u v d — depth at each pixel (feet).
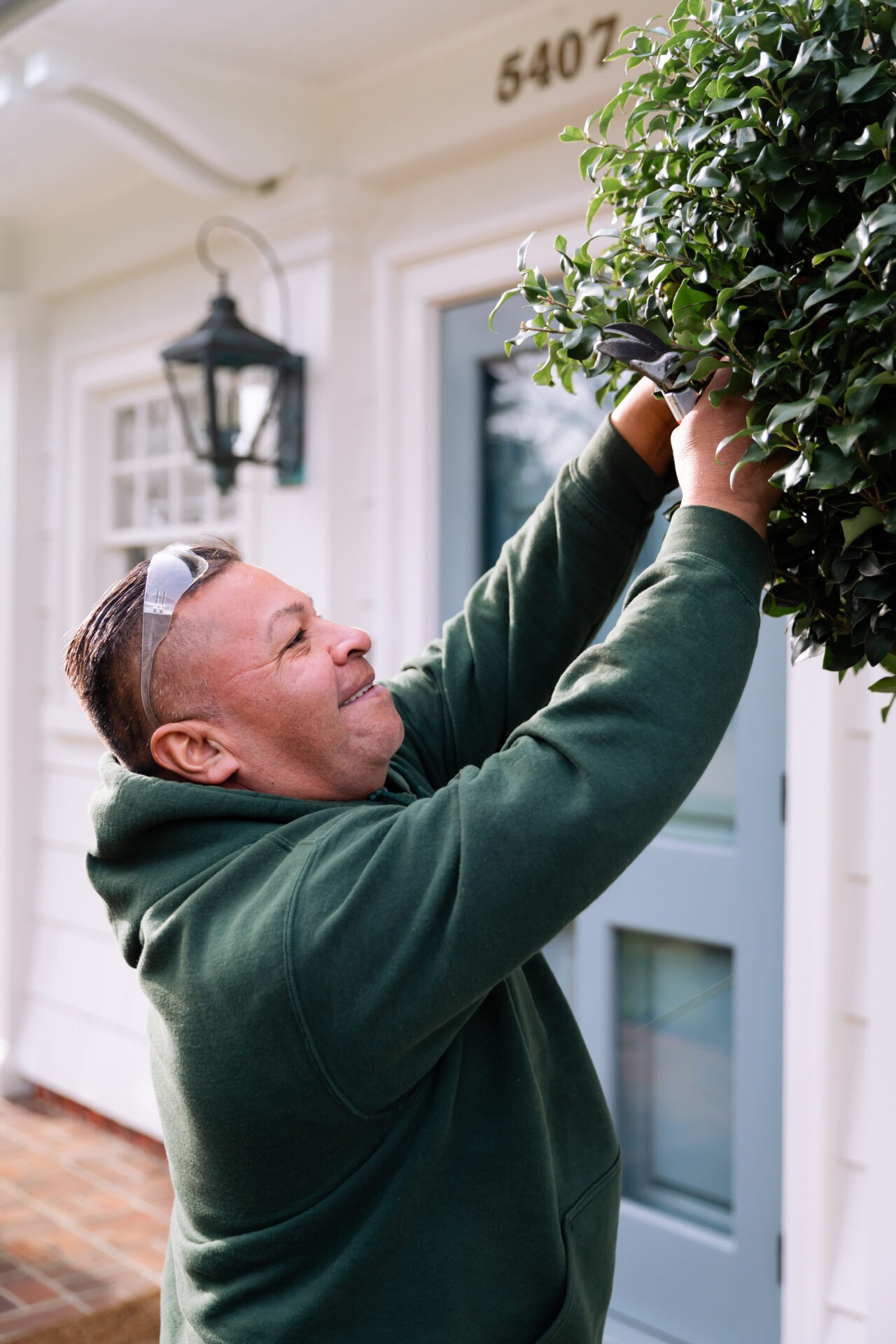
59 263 14.61
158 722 3.66
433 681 4.47
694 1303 8.57
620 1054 9.19
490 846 3.01
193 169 10.99
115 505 14.88
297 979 3.13
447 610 10.35
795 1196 7.36
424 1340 3.36
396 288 10.53
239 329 10.39
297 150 10.57
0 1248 11.21
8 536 15.28
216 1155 3.36
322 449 10.75
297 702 3.54
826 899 7.17
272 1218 3.42
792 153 2.93
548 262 9.34
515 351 9.84
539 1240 3.52
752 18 3.06
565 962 9.59
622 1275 9.03
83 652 3.77
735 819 8.38
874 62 2.89
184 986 3.35
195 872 3.50
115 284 14.21
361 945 3.12
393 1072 3.20
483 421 10.21
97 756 14.25
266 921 3.21
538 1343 3.53
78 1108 14.43
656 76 3.39
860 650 3.34
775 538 3.32
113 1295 10.32
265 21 9.37
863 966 7.12
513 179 9.59
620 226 3.60
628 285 3.34
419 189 10.35
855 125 2.93
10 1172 12.87
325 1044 3.15
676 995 8.88
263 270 11.38
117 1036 13.69
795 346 2.89
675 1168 8.89
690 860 8.61
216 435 10.48
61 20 9.39
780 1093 8.07
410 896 3.11
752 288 3.04
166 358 10.71
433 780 4.36
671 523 3.28
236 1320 3.47
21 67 10.00
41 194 13.82
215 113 10.07
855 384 2.73
